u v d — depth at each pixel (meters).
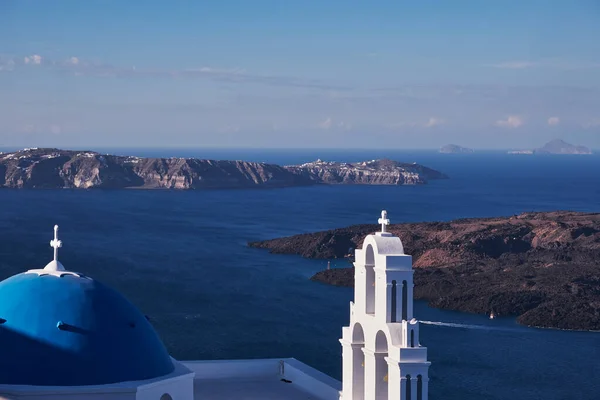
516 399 83.31
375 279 32.72
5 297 31.16
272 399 39.41
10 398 28.06
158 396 30.89
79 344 30.23
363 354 34.28
